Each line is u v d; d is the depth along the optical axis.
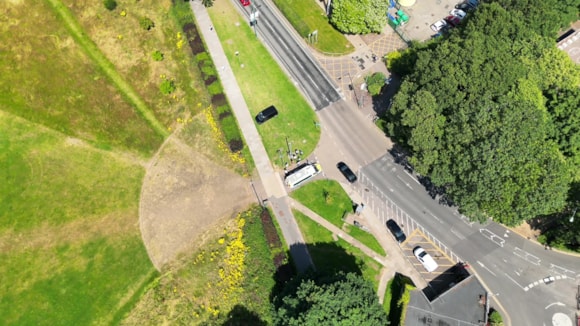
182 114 106.31
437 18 122.44
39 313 84.50
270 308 78.62
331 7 118.62
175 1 120.75
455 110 85.69
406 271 87.56
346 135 104.31
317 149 102.56
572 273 85.81
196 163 100.44
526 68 89.75
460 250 89.44
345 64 114.94
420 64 91.62
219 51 116.19
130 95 107.62
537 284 85.25
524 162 78.50
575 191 82.25
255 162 100.75
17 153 99.50
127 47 112.31
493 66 86.88
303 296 70.56
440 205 94.44
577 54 106.06
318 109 108.00
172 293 86.12
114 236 92.19
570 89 88.12
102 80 107.94
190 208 95.19
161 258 89.94
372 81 107.31
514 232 90.88
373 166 100.00
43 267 88.38
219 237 91.00
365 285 73.75
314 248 90.50
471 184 80.50
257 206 94.88
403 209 94.44
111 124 103.88
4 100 103.94
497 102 84.38
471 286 80.56
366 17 111.00
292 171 99.50
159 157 101.50
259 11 124.06
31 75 106.00
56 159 99.69
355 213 94.25
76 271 88.44
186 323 83.31
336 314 67.19
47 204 94.56
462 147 82.00
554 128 85.44
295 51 117.06
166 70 111.06
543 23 98.38
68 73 107.25
